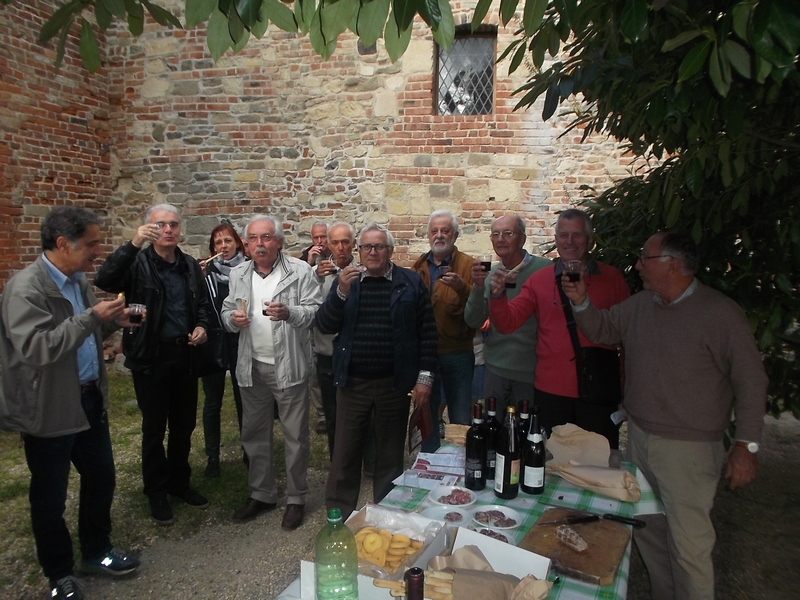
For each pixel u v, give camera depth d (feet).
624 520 6.20
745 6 4.19
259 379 11.48
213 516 12.00
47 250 8.32
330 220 22.52
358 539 5.39
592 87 8.09
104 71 23.32
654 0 5.11
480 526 6.15
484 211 21.52
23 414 7.91
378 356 10.12
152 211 11.21
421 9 4.23
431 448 12.50
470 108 21.67
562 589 5.12
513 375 11.03
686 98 6.11
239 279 11.49
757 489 13.65
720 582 10.05
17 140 20.11
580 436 7.91
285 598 5.02
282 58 22.29
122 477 13.79
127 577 9.96
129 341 10.93
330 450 13.83
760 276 8.45
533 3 4.41
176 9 22.59
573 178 20.94
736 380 7.47
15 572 10.11
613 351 9.39
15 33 19.86
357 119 22.02
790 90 7.23
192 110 22.99
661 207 9.64
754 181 7.57
